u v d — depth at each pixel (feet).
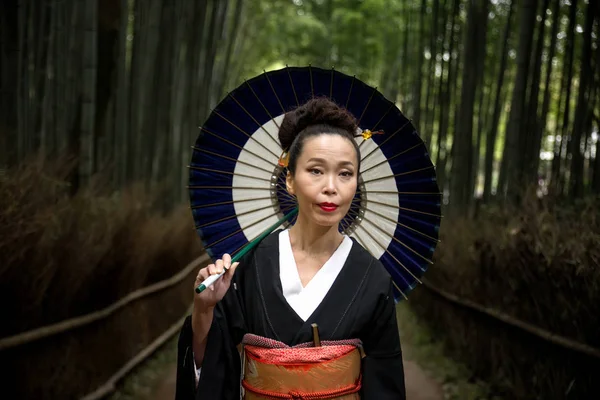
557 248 10.48
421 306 20.63
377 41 35.19
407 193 5.70
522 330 11.73
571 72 15.49
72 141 13.71
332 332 5.00
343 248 5.26
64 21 15.98
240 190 5.91
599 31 14.23
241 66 36.60
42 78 14.60
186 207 21.80
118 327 12.67
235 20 28.43
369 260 5.29
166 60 19.98
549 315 11.00
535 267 11.15
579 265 9.50
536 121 16.55
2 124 11.67
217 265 5.01
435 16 22.53
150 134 19.58
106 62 14.93
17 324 8.59
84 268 10.14
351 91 5.68
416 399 13.83
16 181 9.22
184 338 5.36
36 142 14.51
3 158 10.78
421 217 5.69
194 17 22.33
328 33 38.11
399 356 5.24
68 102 15.19
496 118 20.33
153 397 12.94
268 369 4.96
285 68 5.69
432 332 18.61
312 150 5.00
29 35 14.47
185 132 23.82
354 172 5.08
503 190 18.40
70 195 13.38
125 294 12.95
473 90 19.99
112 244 11.77
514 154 15.51
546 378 11.12
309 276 5.19
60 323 9.64
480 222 16.16
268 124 5.81
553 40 16.97
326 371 4.91
